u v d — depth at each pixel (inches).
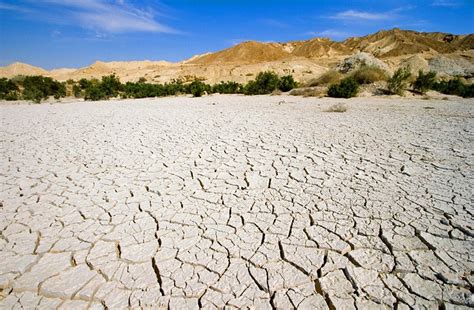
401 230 94.5
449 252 82.7
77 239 97.1
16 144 226.7
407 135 218.7
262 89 746.8
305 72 2000.5
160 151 198.4
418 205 110.2
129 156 189.3
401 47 3774.6
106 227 104.2
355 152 179.9
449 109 360.8
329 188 129.5
